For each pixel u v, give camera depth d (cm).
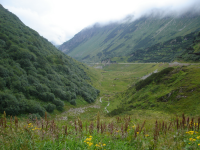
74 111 8081
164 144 730
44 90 7656
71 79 11675
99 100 11788
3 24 10969
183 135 866
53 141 709
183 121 962
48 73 9712
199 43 14850
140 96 6412
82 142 712
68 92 9262
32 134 791
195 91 4191
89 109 9019
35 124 1108
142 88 7038
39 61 9656
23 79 6962
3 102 5062
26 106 5616
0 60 6888
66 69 12344
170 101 4522
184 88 4581
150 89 6281
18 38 10150
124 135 859
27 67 8162
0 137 707
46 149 648
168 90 5178
